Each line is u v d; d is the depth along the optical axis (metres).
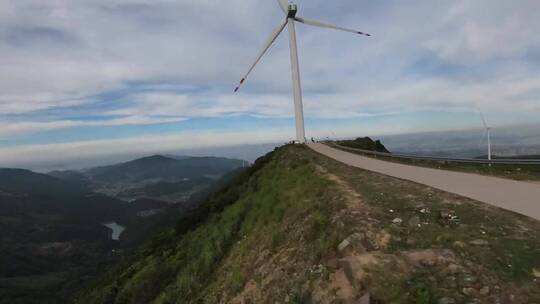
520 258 9.95
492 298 8.55
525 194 16.55
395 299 9.12
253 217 26.38
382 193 18.80
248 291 16.23
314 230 15.68
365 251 11.97
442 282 9.34
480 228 12.44
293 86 66.00
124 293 37.16
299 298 11.69
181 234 44.88
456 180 21.67
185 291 24.08
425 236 12.27
